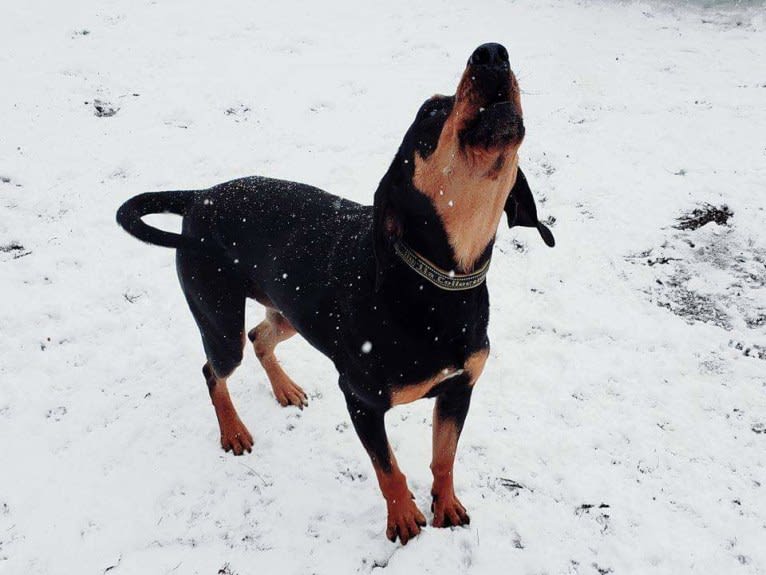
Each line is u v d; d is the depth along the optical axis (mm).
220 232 1339
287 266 1228
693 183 2172
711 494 1300
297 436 1486
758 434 1413
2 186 2246
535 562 1202
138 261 1957
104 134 2533
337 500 1341
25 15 3498
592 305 1752
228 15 3590
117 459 1435
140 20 3492
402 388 1080
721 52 3104
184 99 2764
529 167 2305
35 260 1952
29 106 2674
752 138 2391
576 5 3756
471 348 1085
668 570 1181
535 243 1968
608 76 2904
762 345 1609
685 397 1502
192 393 1589
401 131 2535
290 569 1213
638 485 1325
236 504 1341
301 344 1733
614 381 1552
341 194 2199
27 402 1551
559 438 1424
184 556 1234
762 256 1879
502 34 3363
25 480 1377
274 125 2602
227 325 1358
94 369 1639
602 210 2082
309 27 3467
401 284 1021
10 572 1209
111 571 1208
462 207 935
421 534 1244
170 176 2322
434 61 3080
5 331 1729
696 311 1726
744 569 1176
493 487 1340
